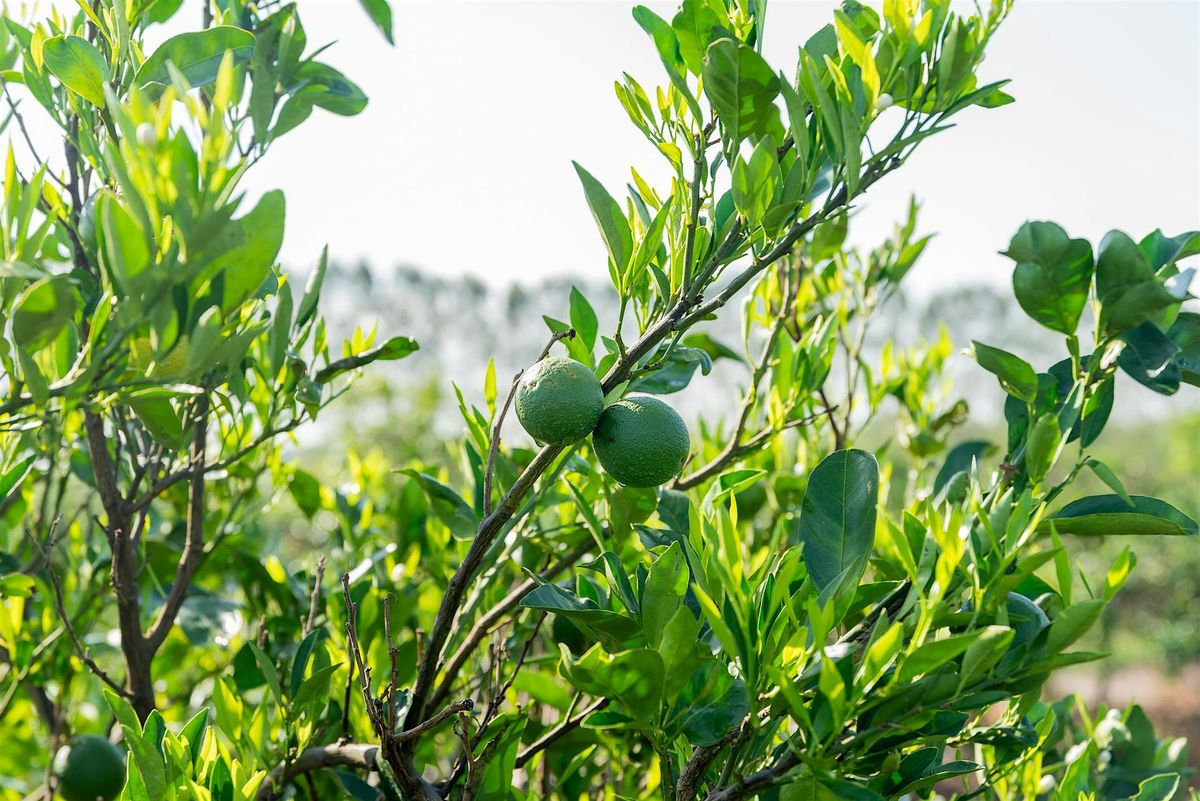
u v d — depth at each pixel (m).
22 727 2.97
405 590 2.64
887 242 2.73
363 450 8.94
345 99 1.90
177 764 1.40
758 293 2.69
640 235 1.64
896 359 2.93
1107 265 1.26
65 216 1.75
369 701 1.39
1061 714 2.20
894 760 1.28
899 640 1.13
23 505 2.74
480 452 1.88
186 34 1.58
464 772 1.65
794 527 2.32
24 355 1.10
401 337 1.99
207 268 1.06
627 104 1.52
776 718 1.26
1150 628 12.88
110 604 2.63
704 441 2.64
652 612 1.33
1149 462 14.83
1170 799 1.77
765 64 1.31
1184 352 1.35
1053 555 1.16
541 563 2.38
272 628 2.32
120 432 2.17
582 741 2.05
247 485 2.68
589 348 1.68
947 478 1.93
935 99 1.41
